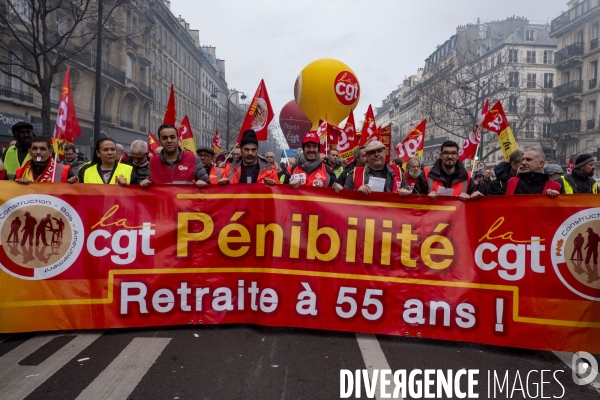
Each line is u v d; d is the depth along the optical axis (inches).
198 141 2736.2
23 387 144.5
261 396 139.6
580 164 253.1
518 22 2471.7
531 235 179.0
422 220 189.0
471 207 186.7
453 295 184.4
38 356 167.6
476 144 310.3
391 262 189.3
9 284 183.9
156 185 195.2
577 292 174.1
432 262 187.2
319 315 191.3
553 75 2219.5
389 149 354.0
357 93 610.2
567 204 176.2
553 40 2272.4
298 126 808.3
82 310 188.5
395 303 188.1
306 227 193.6
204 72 2878.9
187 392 141.4
